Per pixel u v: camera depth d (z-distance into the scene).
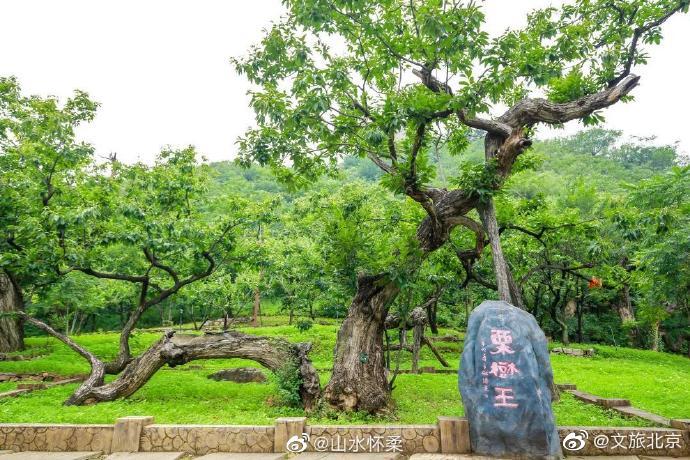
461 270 15.02
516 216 13.73
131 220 12.12
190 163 13.50
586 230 13.35
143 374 10.12
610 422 8.23
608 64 9.56
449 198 9.24
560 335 29.27
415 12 9.34
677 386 13.06
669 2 9.26
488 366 6.75
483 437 6.55
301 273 17.44
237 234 13.53
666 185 9.91
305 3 8.87
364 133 9.49
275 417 8.69
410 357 17.91
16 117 15.52
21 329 18.50
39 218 11.40
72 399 9.70
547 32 10.10
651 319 12.13
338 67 9.29
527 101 9.12
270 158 9.95
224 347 10.03
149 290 25.27
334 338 20.80
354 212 13.80
